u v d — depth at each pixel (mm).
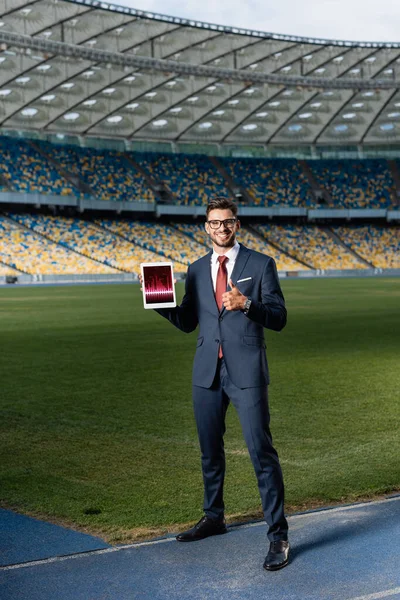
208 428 4711
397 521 4992
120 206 64312
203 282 4680
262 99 59344
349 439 7660
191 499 5645
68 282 52406
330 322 21562
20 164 62344
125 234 63938
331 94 60750
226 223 4547
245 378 4496
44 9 42250
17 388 10883
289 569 4195
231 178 70938
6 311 26172
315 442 7543
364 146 74250
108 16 43781
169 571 4188
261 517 5180
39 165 63188
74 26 45125
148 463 6793
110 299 33250
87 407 9461
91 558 4398
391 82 57438
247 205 69312
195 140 68000
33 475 6414
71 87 53062
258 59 52625
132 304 29844
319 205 71125
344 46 51750
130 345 16156
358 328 19812
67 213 65438
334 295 35688
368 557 4348
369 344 16141
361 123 66688
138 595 3873
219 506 4805
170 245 63812
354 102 62562
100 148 67875
